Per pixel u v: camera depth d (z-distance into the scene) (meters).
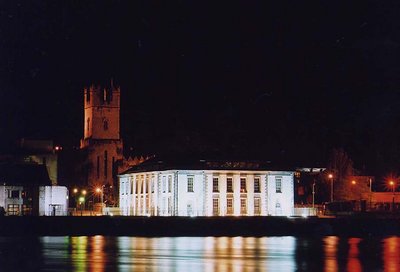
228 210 190.75
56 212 188.88
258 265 99.62
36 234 163.25
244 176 192.38
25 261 101.50
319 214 192.25
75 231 165.00
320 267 97.62
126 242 140.12
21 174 189.38
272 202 192.88
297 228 171.50
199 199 189.75
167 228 168.62
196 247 127.81
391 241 146.75
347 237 161.62
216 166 191.88
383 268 96.69
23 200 187.12
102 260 103.56
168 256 110.25
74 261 102.00
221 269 94.88
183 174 190.00
